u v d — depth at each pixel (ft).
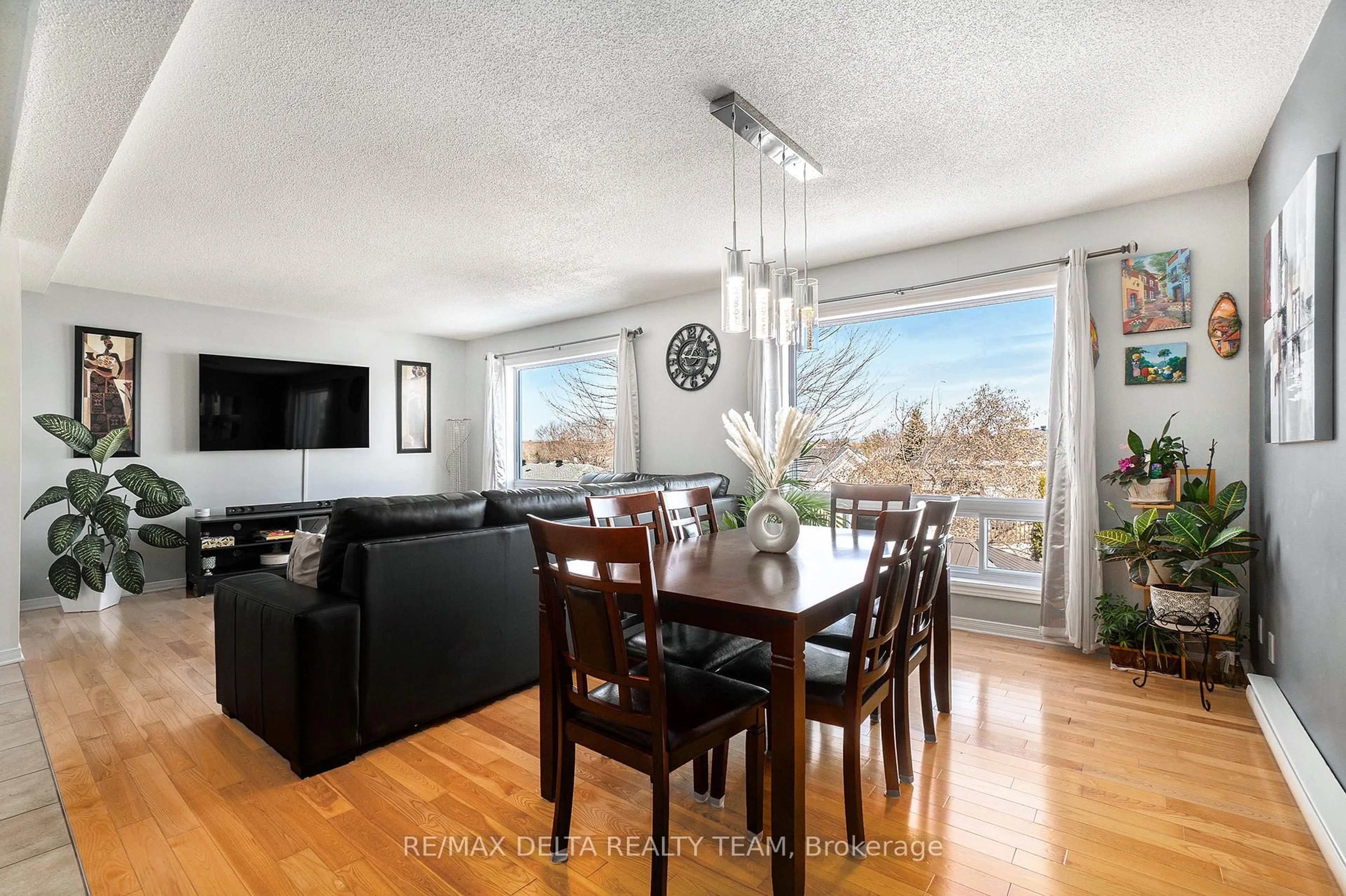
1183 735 7.90
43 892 5.22
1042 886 5.24
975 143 8.82
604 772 7.22
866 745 7.89
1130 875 5.36
